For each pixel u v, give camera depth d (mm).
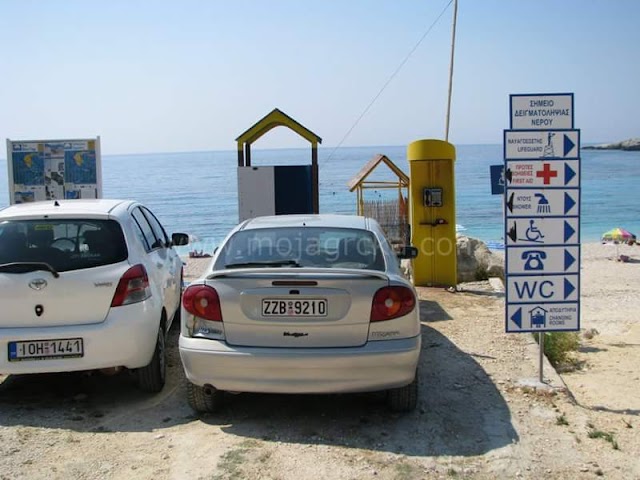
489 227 39906
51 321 5246
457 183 76562
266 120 10164
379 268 5172
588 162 118500
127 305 5391
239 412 5328
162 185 83625
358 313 4711
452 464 4352
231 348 4746
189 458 4441
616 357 8359
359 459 4414
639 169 98375
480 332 7973
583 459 4438
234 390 4793
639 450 4605
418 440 4742
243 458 4418
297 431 4910
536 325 5867
